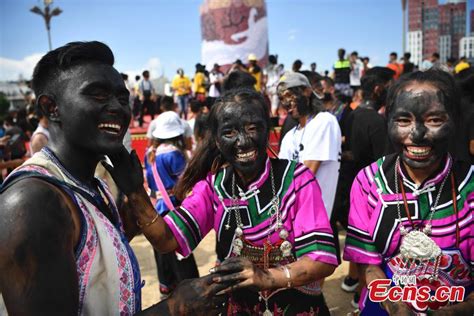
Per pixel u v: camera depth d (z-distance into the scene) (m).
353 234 1.82
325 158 3.22
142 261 4.92
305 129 3.34
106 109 1.27
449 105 1.57
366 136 3.75
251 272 1.47
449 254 1.62
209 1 19.28
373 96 4.04
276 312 1.82
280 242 1.79
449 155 1.70
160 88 22.62
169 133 3.74
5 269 1.03
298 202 1.78
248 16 18.98
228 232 1.87
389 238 1.70
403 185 1.69
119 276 1.30
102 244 1.27
